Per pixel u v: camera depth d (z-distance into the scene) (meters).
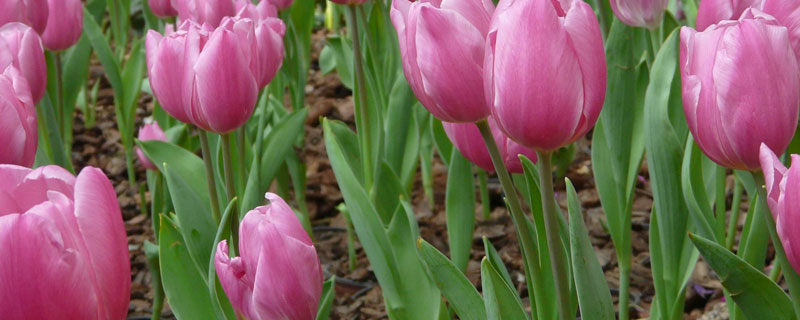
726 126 0.94
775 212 0.92
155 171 1.61
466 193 1.32
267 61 1.20
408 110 1.62
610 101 1.27
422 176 2.19
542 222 1.07
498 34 0.91
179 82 1.14
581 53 0.91
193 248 1.17
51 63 1.71
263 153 1.46
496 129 1.11
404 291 1.21
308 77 3.03
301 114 1.49
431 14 0.93
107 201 0.85
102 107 2.91
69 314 0.83
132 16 3.66
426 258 1.08
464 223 1.32
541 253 1.08
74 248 0.83
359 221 1.20
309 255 0.97
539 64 0.90
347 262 1.90
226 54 1.12
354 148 1.64
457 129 1.11
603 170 1.31
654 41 1.31
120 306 0.85
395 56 1.81
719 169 1.25
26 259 0.82
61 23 1.63
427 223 2.01
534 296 1.11
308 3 2.32
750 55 0.92
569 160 1.96
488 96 0.93
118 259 0.85
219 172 1.33
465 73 0.94
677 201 1.20
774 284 0.98
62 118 1.79
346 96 2.83
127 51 3.41
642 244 1.88
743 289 0.99
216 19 1.42
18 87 1.00
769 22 0.94
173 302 1.13
